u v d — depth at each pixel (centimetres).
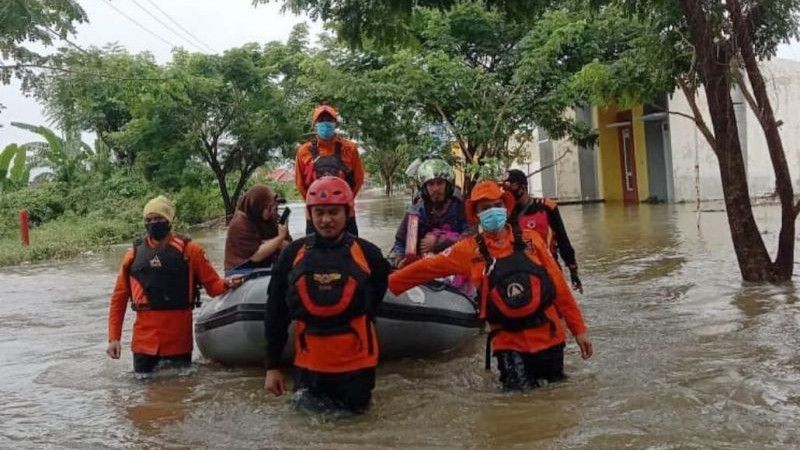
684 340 639
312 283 455
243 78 2684
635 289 893
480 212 506
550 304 515
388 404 506
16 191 2983
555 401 494
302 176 696
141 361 609
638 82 1011
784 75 2172
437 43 1677
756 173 2148
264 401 532
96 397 560
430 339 635
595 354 608
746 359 569
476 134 1470
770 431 421
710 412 456
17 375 639
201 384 586
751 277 883
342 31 805
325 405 482
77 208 2927
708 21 834
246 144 2788
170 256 609
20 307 1015
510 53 1748
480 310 526
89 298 1082
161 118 2670
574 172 2772
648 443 412
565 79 1481
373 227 2142
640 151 2466
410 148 1611
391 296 615
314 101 1591
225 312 618
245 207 662
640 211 2055
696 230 1477
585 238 1475
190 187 2936
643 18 913
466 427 455
